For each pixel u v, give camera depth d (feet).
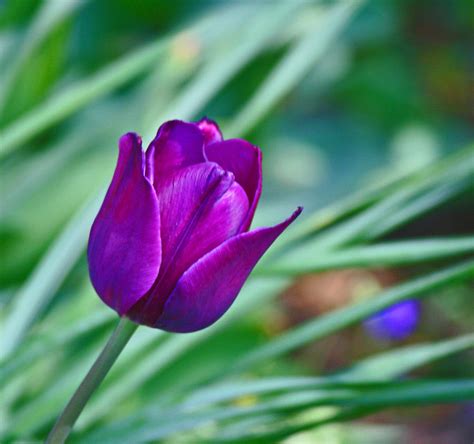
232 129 2.65
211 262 1.96
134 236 1.97
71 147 3.84
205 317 2.00
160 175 2.00
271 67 3.95
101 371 2.02
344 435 4.44
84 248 2.60
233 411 2.31
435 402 2.24
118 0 4.83
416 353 2.39
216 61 2.74
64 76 4.40
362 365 2.39
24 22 2.95
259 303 2.57
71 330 2.34
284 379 2.30
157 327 2.01
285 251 2.48
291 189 5.39
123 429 2.32
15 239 3.46
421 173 2.47
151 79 3.98
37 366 2.90
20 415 2.50
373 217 2.44
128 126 3.99
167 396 2.39
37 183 3.70
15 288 2.98
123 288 1.99
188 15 4.86
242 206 1.98
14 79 2.98
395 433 5.30
